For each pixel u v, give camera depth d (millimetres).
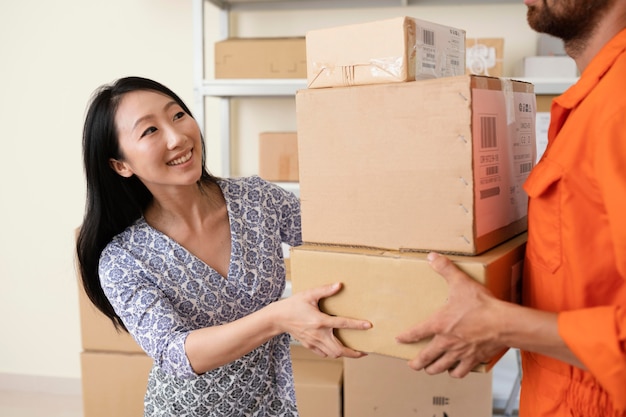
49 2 2707
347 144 943
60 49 2732
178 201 1295
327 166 968
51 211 2863
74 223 2855
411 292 885
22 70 2775
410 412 2092
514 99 993
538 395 945
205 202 1352
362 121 924
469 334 833
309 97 966
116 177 1305
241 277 1320
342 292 946
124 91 1225
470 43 2143
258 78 2250
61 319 2936
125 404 2227
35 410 2783
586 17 854
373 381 2094
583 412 878
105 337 2211
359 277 925
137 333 1200
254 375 1344
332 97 945
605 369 765
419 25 916
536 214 898
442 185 875
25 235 2900
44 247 2895
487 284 842
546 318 797
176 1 2615
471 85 833
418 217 902
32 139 2822
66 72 2744
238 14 2557
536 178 877
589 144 808
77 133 2781
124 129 1210
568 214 842
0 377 3010
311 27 2527
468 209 861
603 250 823
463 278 834
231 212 1344
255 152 2652
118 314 1269
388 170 915
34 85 2779
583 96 840
